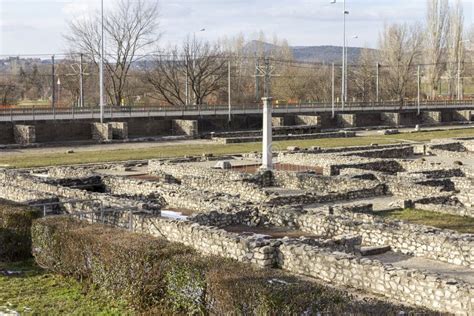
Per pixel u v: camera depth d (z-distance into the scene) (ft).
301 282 41.70
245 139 219.20
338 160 144.25
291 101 364.17
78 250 53.72
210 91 334.44
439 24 384.27
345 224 71.56
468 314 45.34
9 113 217.77
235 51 400.88
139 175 132.46
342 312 36.70
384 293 50.39
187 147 197.16
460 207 90.12
